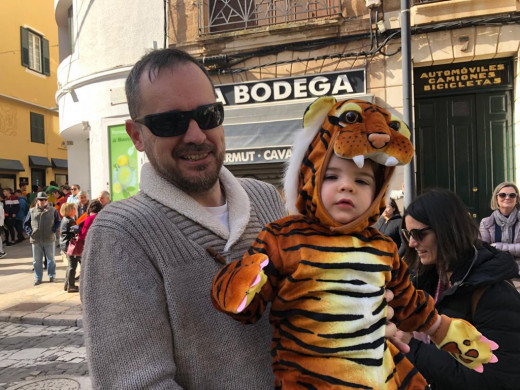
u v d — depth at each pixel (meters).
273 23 7.61
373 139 1.08
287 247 1.12
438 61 6.67
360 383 1.02
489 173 6.68
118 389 0.97
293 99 7.34
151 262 1.10
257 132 7.36
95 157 9.04
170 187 1.22
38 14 19.05
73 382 3.79
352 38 7.00
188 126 1.17
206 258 1.17
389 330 1.15
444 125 6.83
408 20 5.05
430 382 1.68
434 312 1.31
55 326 5.55
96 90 8.96
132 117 1.24
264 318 1.24
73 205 7.21
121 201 1.23
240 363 1.15
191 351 1.11
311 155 1.18
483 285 1.61
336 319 1.05
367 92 6.98
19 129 17.97
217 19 7.92
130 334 1.01
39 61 19.31
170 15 7.99
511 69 6.59
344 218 1.10
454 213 1.77
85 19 9.07
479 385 1.54
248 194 1.48
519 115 6.36
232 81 7.66
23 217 13.98
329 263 1.07
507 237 3.97
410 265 2.08
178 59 1.20
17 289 7.45
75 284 7.50
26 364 4.26
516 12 6.30
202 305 1.13
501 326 1.57
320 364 1.04
